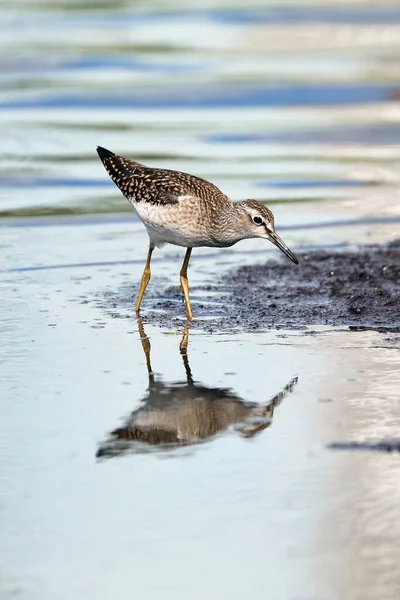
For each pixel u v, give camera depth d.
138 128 25.08
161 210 14.00
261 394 11.03
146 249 17.17
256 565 7.78
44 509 8.60
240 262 16.52
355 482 8.97
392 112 26.56
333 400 10.80
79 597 7.43
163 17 41.34
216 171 21.47
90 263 16.33
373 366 11.81
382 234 17.78
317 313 13.88
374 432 9.96
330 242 17.36
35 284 15.23
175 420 10.38
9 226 18.09
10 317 13.73
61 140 23.86
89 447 9.76
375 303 14.15
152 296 14.79
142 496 8.80
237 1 45.00
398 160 22.53
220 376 11.60
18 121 25.64
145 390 11.20
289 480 9.02
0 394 11.04
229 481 9.03
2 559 7.90
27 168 21.58
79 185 20.55
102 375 11.66
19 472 9.24
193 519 8.43
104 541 8.12
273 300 14.49
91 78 30.44
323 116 26.25
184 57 33.47
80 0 45.22
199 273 15.91
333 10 42.47
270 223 14.15
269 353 12.34
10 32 37.62
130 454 9.60
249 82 29.89
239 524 8.34
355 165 22.14
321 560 7.84
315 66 31.94
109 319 13.76
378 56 33.34
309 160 22.50
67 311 14.05
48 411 10.60
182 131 24.81
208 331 13.23
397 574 7.64
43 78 30.38
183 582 7.60
